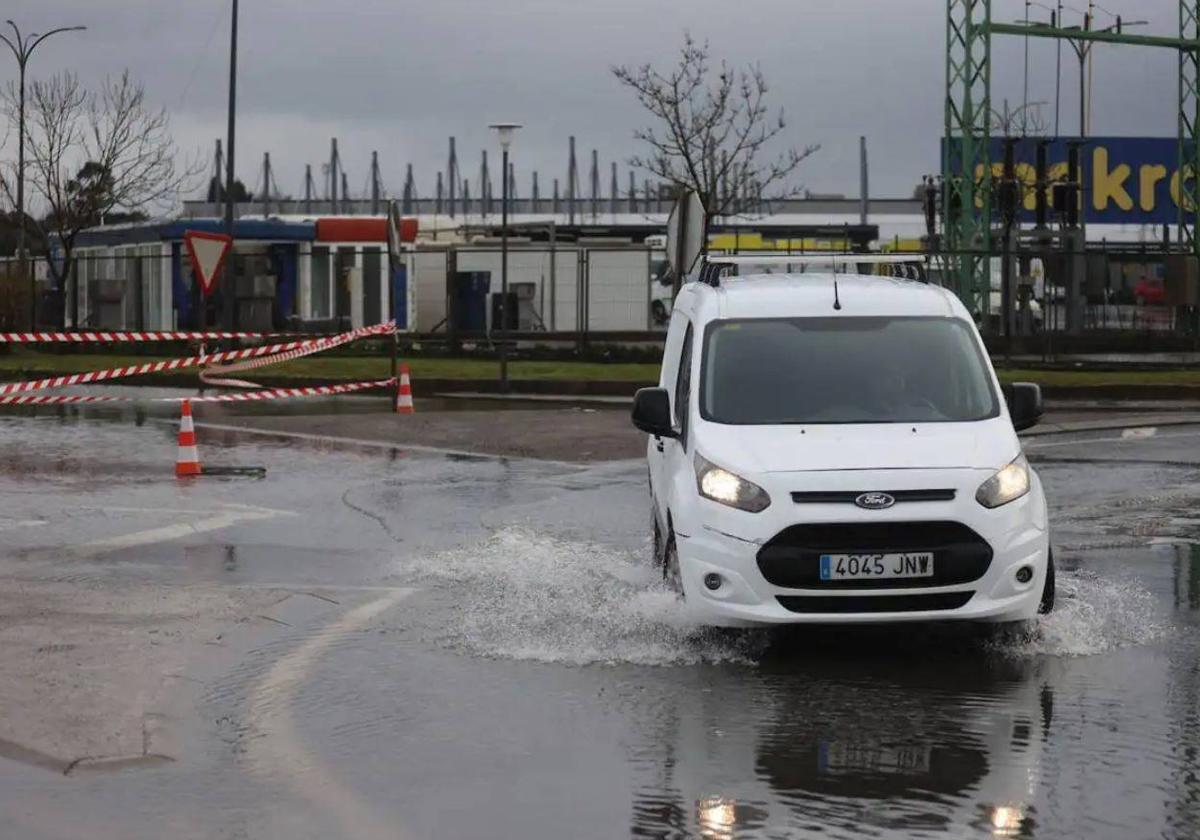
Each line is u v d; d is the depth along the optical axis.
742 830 7.27
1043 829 7.23
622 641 11.25
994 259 60.88
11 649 11.15
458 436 26.33
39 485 20.58
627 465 22.97
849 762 8.35
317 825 7.39
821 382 12.07
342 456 24.08
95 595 13.22
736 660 10.73
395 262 33.44
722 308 12.71
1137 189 68.19
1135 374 40.06
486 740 8.82
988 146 54.47
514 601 12.77
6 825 7.41
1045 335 45.28
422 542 16.11
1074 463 22.59
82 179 59.47
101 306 58.69
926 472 10.80
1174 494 19.31
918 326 12.51
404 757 8.50
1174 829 7.21
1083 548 15.41
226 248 36.62
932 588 10.70
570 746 8.70
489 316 56.75
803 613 10.73
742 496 10.89
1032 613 10.97
